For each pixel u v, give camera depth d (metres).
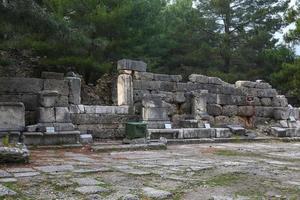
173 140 15.38
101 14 22.14
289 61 32.03
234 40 34.31
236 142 16.64
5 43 19.81
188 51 34.62
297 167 9.43
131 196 5.93
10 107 12.56
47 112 13.31
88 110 15.07
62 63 21.36
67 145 12.84
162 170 8.43
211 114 19.16
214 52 33.28
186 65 34.34
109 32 23.69
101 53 23.19
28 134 12.56
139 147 12.78
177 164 9.38
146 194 6.15
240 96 20.28
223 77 31.11
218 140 16.48
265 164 9.88
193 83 18.92
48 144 12.88
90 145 13.27
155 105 16.20
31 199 5.79
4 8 13.20
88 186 6.58
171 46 32.81
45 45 20.77
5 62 22.34
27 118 13.98
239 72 33.72
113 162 9.56
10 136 12.25
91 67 21.97
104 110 15.42
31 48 21.91
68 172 7.89
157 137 15.55
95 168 8.45
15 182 6.84
